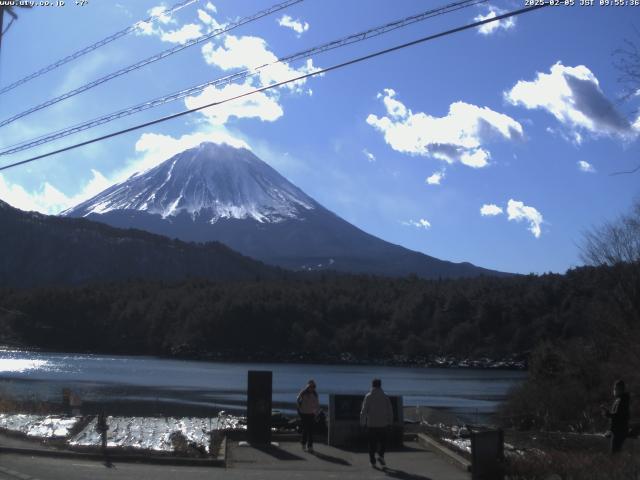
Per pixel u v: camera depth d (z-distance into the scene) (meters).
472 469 13.32
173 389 64.12
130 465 14.87
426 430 20.81
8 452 15.78
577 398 30.31
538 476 13.27
